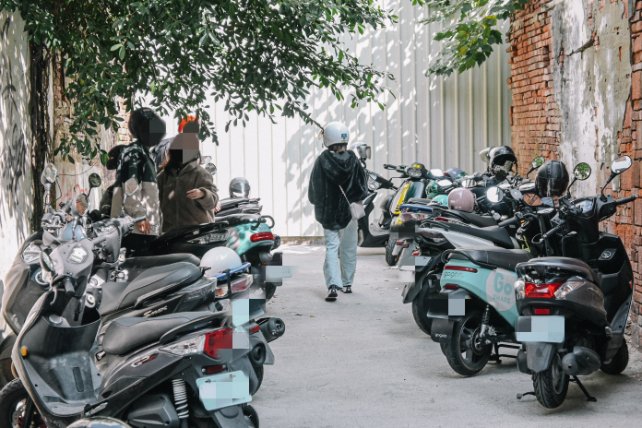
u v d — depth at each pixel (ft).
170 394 17.26
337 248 41.70
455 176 52.85
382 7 61.72
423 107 62.49
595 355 22.76
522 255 27.53
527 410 23.49
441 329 26.76
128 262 23.20
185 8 29.81
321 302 41.01
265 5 34.50
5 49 28.22
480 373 27.73
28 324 18.39
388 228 55.42
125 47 31.09
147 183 27.89
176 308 20.74
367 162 62.64
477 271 26.66
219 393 16.48
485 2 53.83
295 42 36.17
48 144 33.73
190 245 29.27
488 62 62.34
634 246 30.45
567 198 25.64
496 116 62.54
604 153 36.91
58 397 18.17
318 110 61.98
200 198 30.53
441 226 29.48
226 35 35.50
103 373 18.67
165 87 34.04
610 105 36.11
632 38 30.40
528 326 22.67
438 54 59.00
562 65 44.27
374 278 48.03
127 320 18.35
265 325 20.20
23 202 30.30
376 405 24.26
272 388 26.18
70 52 31.89
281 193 62.44
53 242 19.97
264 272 35.29
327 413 23.52
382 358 29.96
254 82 35.96
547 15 47.03
